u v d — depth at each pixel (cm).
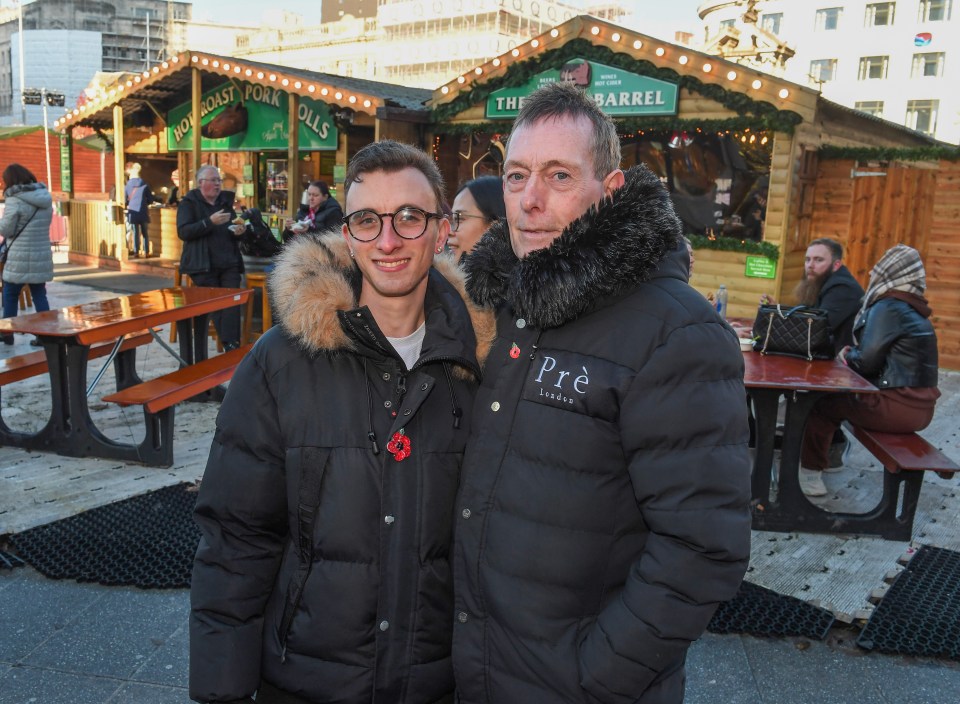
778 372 394
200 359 623
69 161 1639
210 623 153
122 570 324
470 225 280
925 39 5378
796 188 888
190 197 709
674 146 934
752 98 849
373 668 147
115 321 467
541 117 146
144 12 10438
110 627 287
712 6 5338
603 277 135
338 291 147
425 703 151
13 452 471
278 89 1143
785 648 284
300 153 1305
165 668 264
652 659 130
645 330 136
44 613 295
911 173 931
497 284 158
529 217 147
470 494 146
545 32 952
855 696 257
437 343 150
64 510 384
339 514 146
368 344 145
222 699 149
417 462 148
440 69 9300
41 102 2844
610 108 944
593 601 140
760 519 388
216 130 1333
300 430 149
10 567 328
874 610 306
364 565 147
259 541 156
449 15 9125
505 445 144
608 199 140
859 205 934
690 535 128
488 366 153
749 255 897
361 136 1203
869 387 362
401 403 148
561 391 139
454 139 1145
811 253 502
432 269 164
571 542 137
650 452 133
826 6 5725
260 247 819
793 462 385
